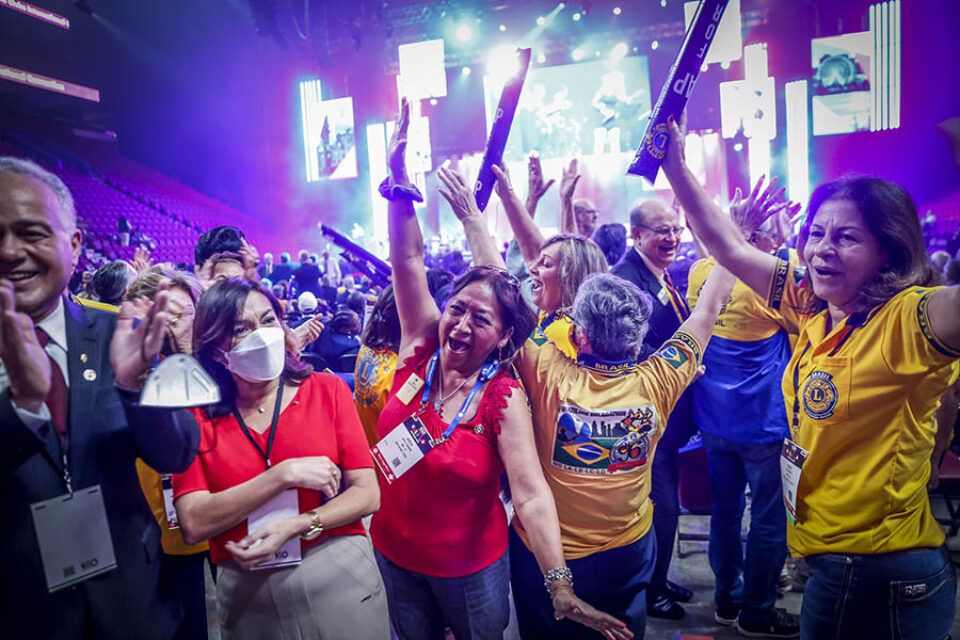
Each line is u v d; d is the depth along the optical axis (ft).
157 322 3.79
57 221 3.89
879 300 4.40
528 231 7.59
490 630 5.35
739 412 7.88
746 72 55.52
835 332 4.67
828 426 4.63
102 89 61.11
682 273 11.55
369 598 4.81
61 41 56.85
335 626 4.59
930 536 4.57
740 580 8.85
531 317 5.35
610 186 60.39
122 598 4.06
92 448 4.00
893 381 4.33
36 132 56.59
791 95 55.01
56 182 3.98
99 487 3.99
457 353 5.22
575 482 5.33
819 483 4.80
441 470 5.11
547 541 4.78
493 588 5.34
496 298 5.15
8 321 3.49
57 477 3.86
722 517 8.45
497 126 6.98
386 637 4.94
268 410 4.85
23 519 3.74
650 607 8.76
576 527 5.42
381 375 6.44
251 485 4.43
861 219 4.37
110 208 54.44
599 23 57.93
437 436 5.16
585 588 5.47
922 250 4.42
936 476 6.79
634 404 5.27
